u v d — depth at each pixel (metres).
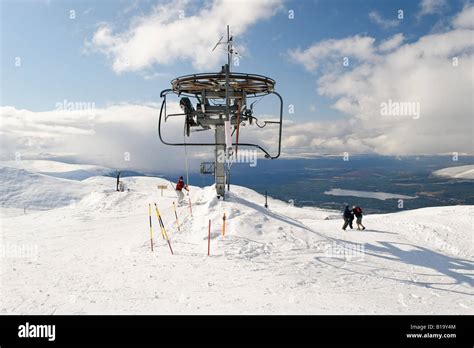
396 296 12.49
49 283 11.13
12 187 101.25
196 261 14.48
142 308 9.30
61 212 31.11
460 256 21.98
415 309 11.18
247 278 12.57
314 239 18.53
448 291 14.01
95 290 10.61
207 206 20.97
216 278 12.35
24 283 11.02
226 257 15.12
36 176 117.62
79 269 13.04
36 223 26.34
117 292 10.48
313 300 10.84
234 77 17.72
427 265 18.02
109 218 27.61
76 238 20.05
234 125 20.27
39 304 9.32
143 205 32.31
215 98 19.59
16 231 22.64
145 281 11.68
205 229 18.38
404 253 20.02
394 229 28.12
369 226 29.25
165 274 12.59
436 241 24.80
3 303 9.27
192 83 18.55
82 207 32.91
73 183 122.56
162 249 16.47
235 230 18.05
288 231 18.89
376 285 13.59
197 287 11.30
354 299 11.47
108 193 36.00
